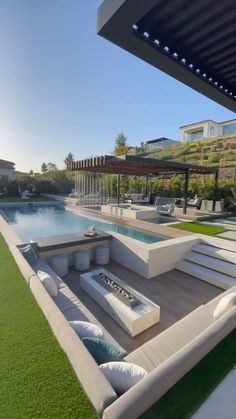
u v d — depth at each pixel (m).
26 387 1.71
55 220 12.92
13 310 2.83
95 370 1.63
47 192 25.86
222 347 2.26
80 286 4.86
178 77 2.45
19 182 24.17
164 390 1.56
